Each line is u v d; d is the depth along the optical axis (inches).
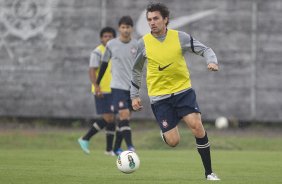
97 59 2004.2
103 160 1705.2
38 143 2445.9
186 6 2795.3
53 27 2827.3
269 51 2795.3
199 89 2807.6
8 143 2434.8
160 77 1195.3
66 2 2822.3
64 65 2834.6
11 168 1425.9
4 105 2854.3
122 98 1862.7
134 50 1872.5
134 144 2437.3
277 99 2805.1
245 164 1659.7
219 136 2635.3
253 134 2736.2
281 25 2795.3
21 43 2834.6
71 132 2709.2
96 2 2822.3
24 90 2849.4
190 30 2797.7
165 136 1208.8
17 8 2827.3
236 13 2795.3
